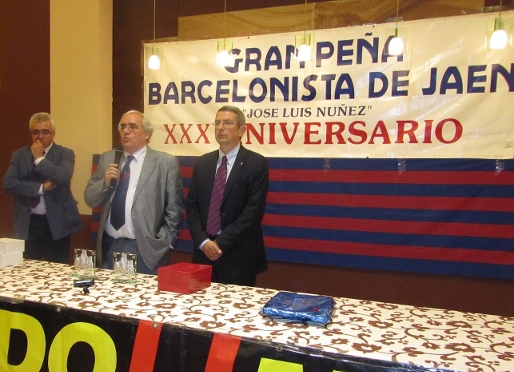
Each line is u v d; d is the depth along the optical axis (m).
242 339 1.10
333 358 1.01
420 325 1.23
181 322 1.20
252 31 2.97
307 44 2.73
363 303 1.44
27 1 3.41
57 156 2.72
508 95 2.42
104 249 2.11
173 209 2.15
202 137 3.05
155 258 2.04
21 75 3.46
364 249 2.72
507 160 2.44
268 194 2.89
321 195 2.79
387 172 2.66
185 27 3.14
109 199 2.11
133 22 3.30
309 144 2.81
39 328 1.34
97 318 1.26
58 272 1.75
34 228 2.69
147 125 2.16
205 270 1.58
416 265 2.62
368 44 2.66
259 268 2.22
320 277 2.88
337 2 2.78
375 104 2.66
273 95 2.87
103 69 3.29
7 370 1.38
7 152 3.50
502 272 2.47
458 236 2.54
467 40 2.48
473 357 1.01
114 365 1.23
